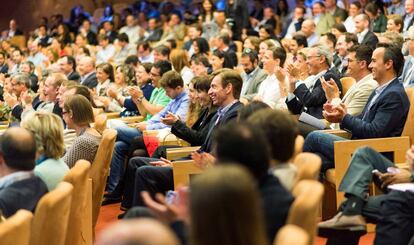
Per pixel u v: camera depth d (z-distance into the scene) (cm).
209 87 661
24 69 1279
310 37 1188
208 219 225
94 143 562
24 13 2155
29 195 390
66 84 742
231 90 604
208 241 225
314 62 736
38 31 1880
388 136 569
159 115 770
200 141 647
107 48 1548
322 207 590
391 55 577
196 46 1166
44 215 362
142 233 176
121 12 1830
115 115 900
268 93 780
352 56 648
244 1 1446
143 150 728
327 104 581
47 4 2120
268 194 311
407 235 439
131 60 1091
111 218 677
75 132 613
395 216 438
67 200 376
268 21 1448
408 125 565
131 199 665
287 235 244
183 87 767
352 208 453
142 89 908
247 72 854
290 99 693
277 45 920
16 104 905
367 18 1076
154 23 1627
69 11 2097
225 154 302
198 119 675
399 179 468
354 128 570
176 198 376
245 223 225
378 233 444
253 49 948
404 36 988
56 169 446
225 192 224
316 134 573
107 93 927
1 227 307
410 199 435
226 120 587
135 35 1650
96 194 549
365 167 470
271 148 350
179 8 1777
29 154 395
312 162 364
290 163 371
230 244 225
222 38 1198
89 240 525
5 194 384
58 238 372
